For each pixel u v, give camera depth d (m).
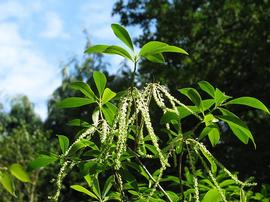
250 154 16.02
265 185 4.15
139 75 18.55
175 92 17.25
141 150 2.79
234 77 18.08
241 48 18.00
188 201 3.04
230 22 18.72
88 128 2.74
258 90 17.52
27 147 17.86
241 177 16.19
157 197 3.04
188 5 19.22
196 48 19.02
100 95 2.71
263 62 17.20
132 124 2.60
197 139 2.71
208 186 3.50
